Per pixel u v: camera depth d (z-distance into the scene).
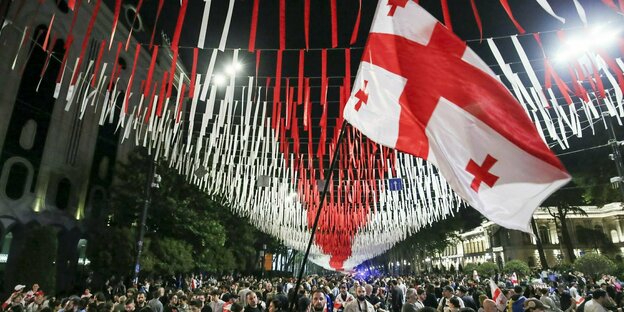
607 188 31.09
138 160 24.06
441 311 9.18
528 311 6.47
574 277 21.83
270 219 22.11
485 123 3.73
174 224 23.12
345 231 26.55
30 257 17.91
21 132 22.55
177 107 10.59
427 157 3.87
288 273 59.62
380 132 4.04
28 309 11.16
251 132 24.98
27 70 22.75
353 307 8.73
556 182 3.31
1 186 21.20
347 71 9.20
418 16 4.27
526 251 71.69
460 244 102.12
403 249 54.16
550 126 9.90
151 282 21.88
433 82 4.04
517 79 7.75
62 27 24.23
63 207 25.05
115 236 20.25
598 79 7.70
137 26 29.66
